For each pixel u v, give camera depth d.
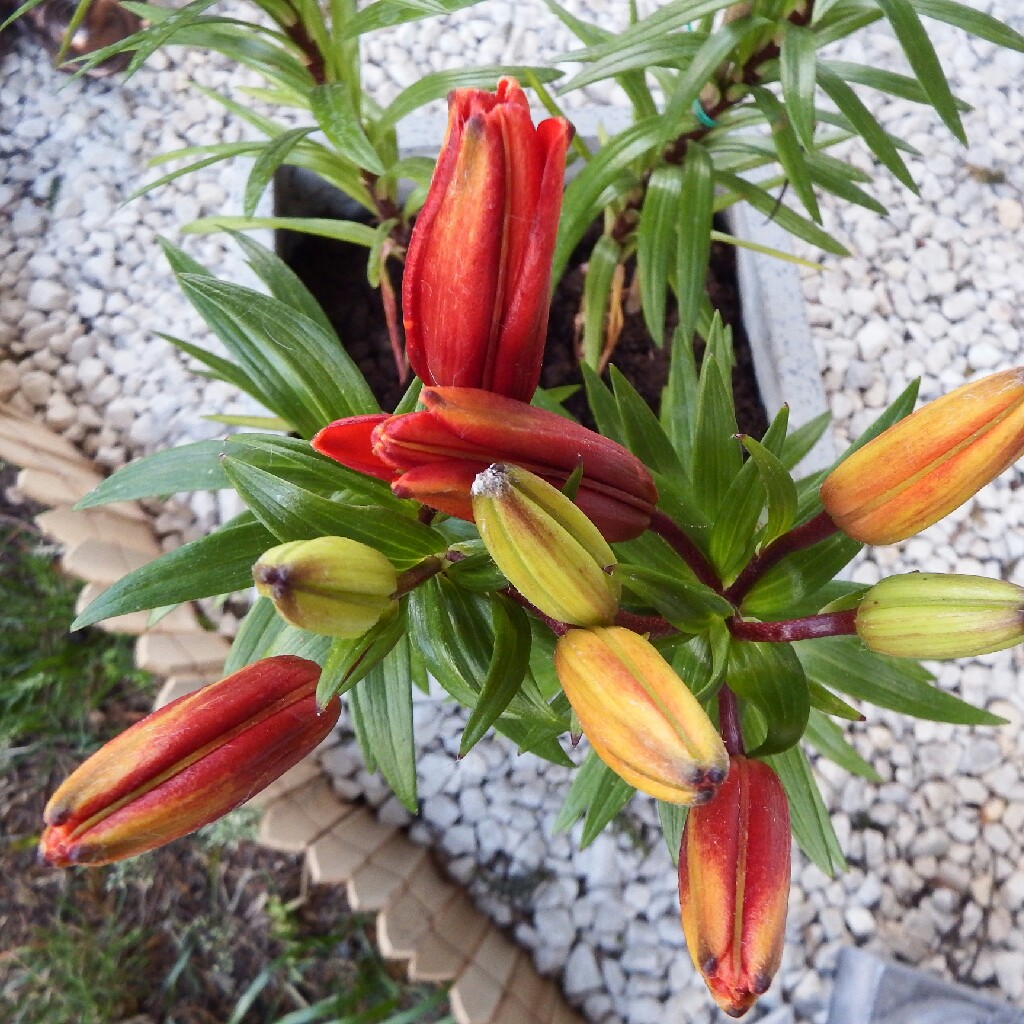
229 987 0.69
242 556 0.32
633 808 0.71
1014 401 0.26
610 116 0.72
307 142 0.53
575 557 0.25
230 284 0.35
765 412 0.69
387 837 0.70
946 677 0.74
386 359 0.69
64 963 0.68
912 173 0.85
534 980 0.68
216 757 0.26
